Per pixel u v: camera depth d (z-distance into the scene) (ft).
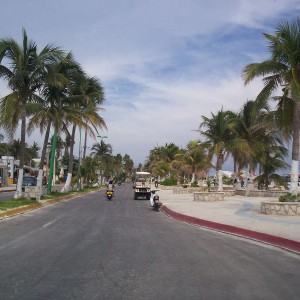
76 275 25.17
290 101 67.05
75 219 61.00
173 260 30.30
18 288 22.13
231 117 118.62
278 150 136.46
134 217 67.46
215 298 20.79
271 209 64.23
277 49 65.05
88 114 127.24
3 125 82.64
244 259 31.42
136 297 20.75
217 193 104.01
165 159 313.73
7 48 82.23
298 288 23.02
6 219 59.26
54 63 88.53
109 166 297.12
